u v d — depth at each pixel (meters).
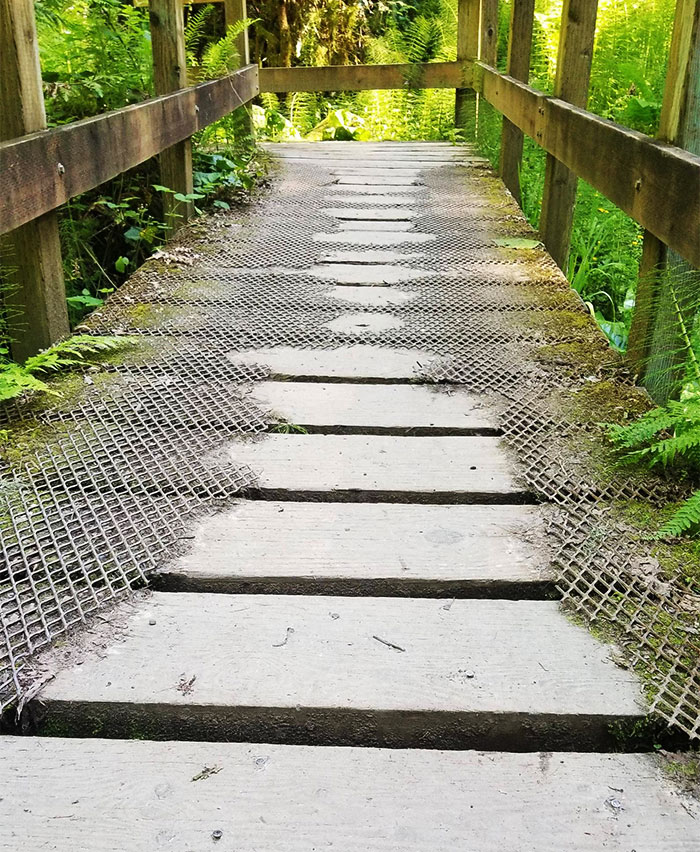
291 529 1.81
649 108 5.24
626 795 1.18
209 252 4.16
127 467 2.06
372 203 5.39
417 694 1.35
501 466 2.10
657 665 1.42
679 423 2.19
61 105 4.62
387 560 1.70
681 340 2.49
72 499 1.91
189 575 1.65
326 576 1.65
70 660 1.42
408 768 1.22
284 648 1.45
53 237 2.79
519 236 4.56
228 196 5.41
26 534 1.77
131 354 2.79
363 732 1.33
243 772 1.21
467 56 8.35
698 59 2.33
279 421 2.33
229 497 1.94
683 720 1.30
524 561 1.70
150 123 3.86
